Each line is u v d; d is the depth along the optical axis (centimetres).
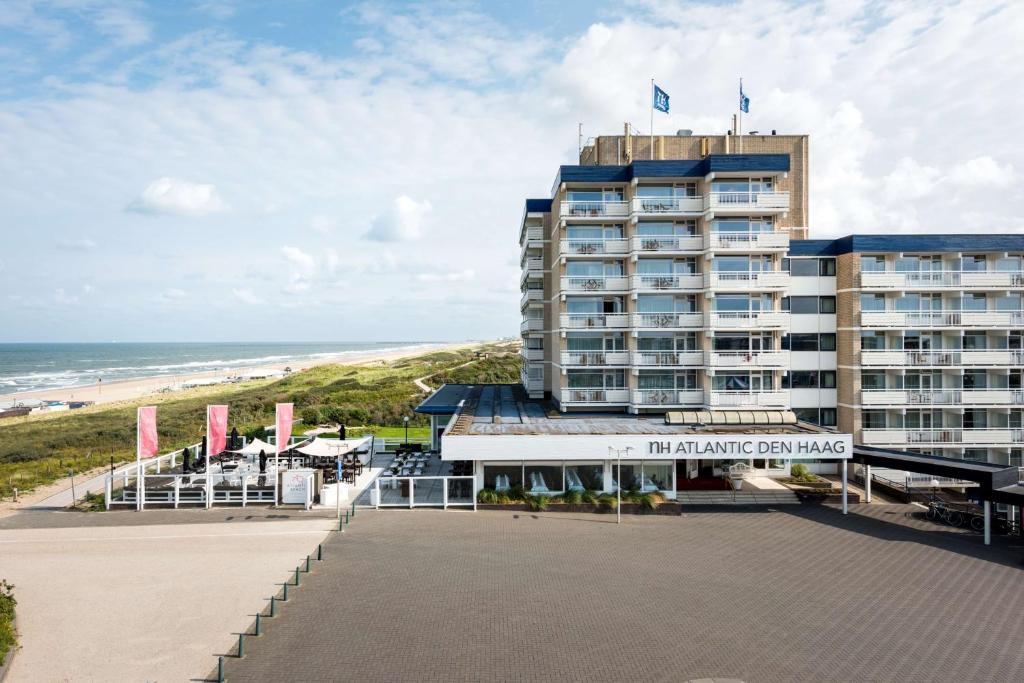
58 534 2902
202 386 12044
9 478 4269
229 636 1867
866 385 4291
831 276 4450
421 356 17700
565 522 3141
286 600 2128
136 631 1902
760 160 4059
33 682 1611
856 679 1642
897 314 4225
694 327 4231
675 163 4162
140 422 3378
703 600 2162
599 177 4288
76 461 5097
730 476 3878
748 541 2872
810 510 3450
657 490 3466
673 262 4322
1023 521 2962
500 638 1859
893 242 4253
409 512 3294
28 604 2105
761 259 4206
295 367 19238
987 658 1762
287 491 3456
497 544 2769
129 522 3100
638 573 2423
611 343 4403
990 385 4325
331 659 1728
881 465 3391
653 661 1728
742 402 4144
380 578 2339
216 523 3077
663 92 4531
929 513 3353
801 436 3419
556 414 4206
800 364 4434
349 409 7606
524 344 5912
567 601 2139
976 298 4312
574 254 4278
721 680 1630
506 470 3469
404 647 1800
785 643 1845
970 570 2509
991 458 4328
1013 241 4234
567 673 1661
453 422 3850
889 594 2242
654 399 4234
